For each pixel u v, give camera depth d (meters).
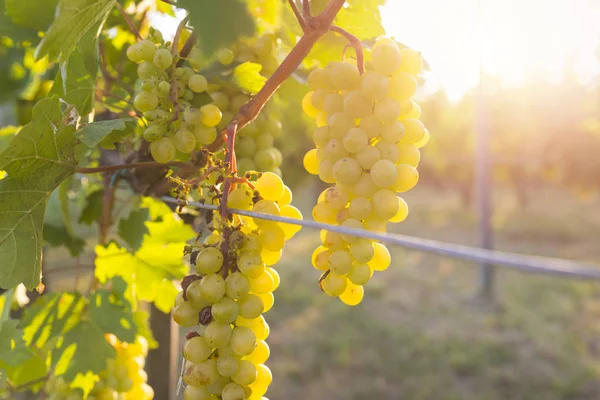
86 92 0.53
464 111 6.99
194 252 0.44
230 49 0.56
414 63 0.46
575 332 2.87
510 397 2.20
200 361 0.43
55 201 0.67
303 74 0.66
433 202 8.80
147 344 0.66
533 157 6.46
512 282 3.85
